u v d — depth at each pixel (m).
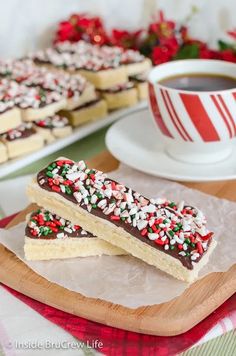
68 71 0.72
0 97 0.62
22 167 0.60
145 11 0.91
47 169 0.47
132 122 0.62
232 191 0.54
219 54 0.79
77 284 0.42
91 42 0.83
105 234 0.44
